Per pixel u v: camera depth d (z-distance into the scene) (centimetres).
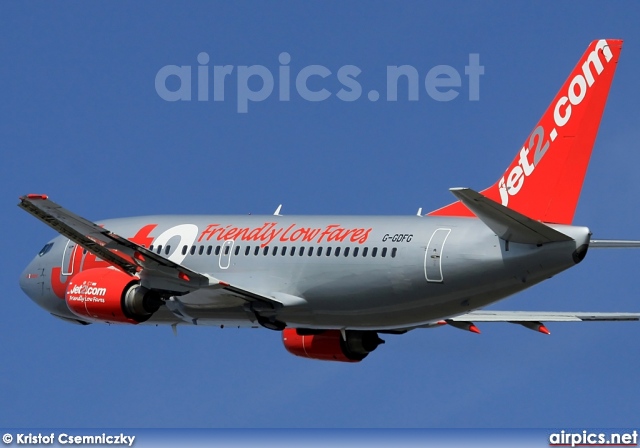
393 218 11125
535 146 10625
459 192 9288
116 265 10888
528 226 9756
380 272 10844
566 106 10506
